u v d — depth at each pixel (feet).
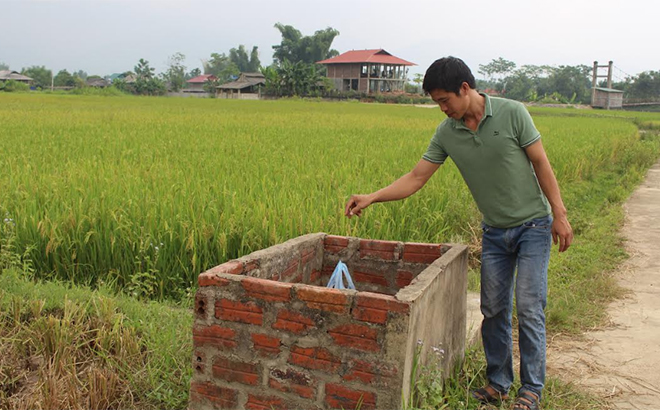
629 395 12.72
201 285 10.40
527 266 11.24
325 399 9.86
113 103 144.36
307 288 9.79
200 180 25.96
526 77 408.26
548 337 15.94
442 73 10.64
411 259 13.33
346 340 9.65
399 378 9.40
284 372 10.06
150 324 13.76
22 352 12.87
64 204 20.81
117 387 11.88
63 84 382.01
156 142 43.98
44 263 19.31
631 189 44.78
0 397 11.48
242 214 20.61
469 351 13.89
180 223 19.35
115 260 19.16
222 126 65.31
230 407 10.46
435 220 24.32
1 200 21.89
